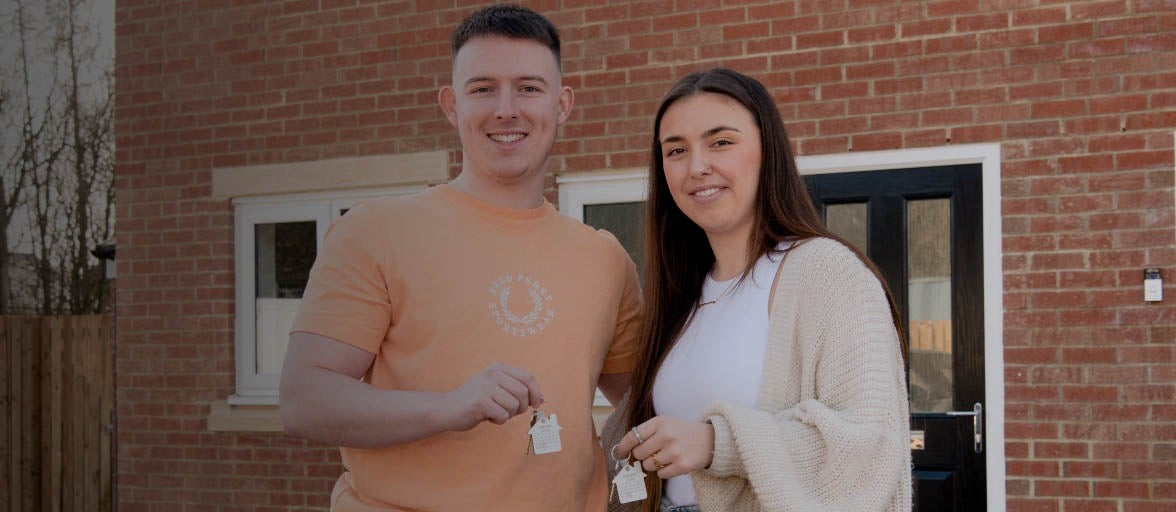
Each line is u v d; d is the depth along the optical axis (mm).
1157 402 3705
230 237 5035
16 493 6258
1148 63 3750
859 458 1602
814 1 4129
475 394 1603
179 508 5059
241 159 4996
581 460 1918
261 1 4980
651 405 2064
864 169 4129
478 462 1820
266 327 4992
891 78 4039
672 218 2111
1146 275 3711
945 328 4094
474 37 1957
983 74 3936
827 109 4105
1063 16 3850
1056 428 3832
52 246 10375
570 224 2074
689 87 1931
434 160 4621
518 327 1884
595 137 4398
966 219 4043
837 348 1705
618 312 2178
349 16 4816
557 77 2023
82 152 10383
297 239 4957
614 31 4387
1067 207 3830
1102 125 3795
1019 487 3875
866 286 1749
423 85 4668
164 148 5160
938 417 4090
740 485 1715
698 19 4270
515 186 1977
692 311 2061
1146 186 3736
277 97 4938
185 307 5094
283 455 4887
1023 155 3885
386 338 1872
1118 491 3742
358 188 4809
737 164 1900
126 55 5254
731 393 1867
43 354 6445
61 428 6473
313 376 1746
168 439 5098
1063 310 3828
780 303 1827
